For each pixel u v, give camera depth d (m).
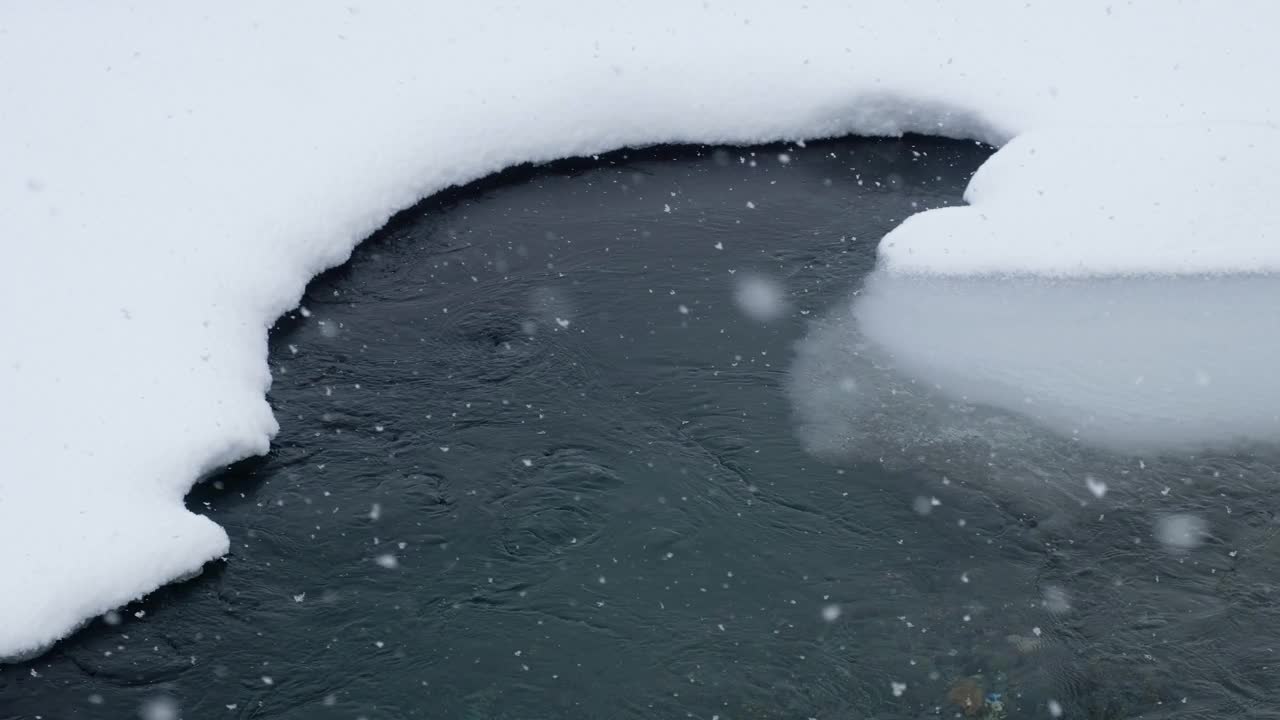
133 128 11.36
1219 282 10.32
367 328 10.14
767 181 12.44
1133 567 7.55
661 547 7.79
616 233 11.52
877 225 11.66
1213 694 6.58
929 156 12.90
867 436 8.84
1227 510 8.02
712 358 9.74
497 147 12.25
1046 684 6.68
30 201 10.23
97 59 12.31
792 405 9.19
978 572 7.55
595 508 8.13
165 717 6.67
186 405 8.58
